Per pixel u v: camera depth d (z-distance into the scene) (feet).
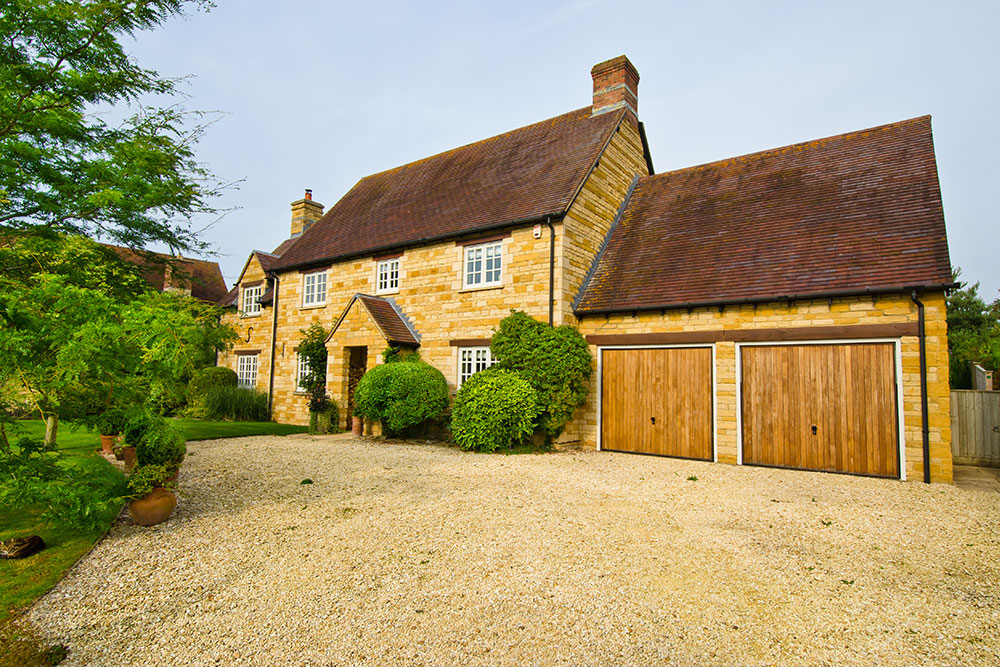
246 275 77.87
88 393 18.49
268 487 28.53
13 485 16.72
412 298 53.93
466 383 42.93
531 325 42.91
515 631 13.67
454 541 20.07
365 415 47.42
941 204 35.27
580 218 46.93
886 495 27.63
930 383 31.42
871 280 33.12
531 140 59.98
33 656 12.47
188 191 23.71
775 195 44.65
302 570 17.47
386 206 65.10
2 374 15.58
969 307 109.29
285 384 66.08
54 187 21.24
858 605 15.19
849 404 33.81
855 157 43.86
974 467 40.24
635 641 13.24
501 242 47.93
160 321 17.53
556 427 41.39
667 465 36.42
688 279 41.01
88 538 20.47
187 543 19.93
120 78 21.30
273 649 12.92
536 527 21.71
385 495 26.81
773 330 36.29
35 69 20.17
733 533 21.21
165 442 22.49
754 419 36.81
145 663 12.38
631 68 57.00
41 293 15.89
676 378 40.24
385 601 15.30
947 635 13.62
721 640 13.33
